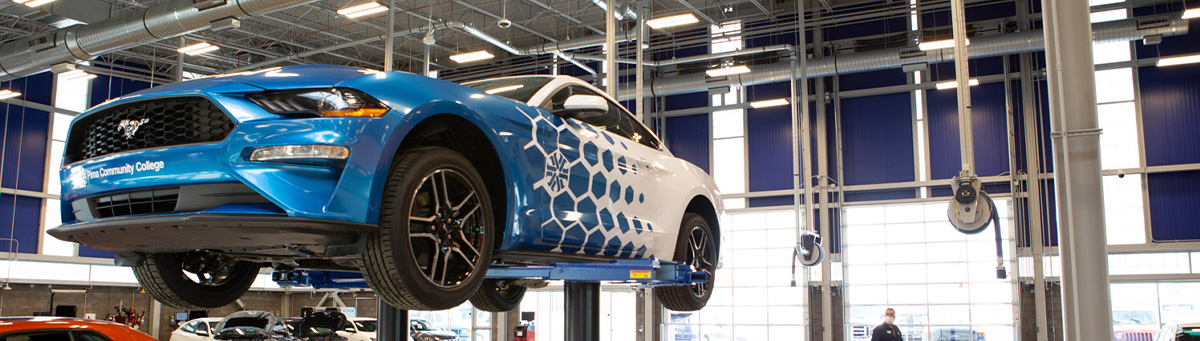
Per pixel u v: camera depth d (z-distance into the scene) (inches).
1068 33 214.7
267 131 90.7
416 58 903.1
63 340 189.6
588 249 129.4
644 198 147.7
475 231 108.6
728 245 853.2
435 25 700.0
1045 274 721.6
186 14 534.6
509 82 137.4
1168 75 717.3
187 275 124.9
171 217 90.2
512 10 804.6
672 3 791.7
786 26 798.5
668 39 870.4
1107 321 200.7
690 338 854.5
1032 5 733.9
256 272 138.2
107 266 908.6
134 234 95.8
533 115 121.3
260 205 90.1
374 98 95.5
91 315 888.3
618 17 617.0
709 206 183.3
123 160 96.3
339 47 798.5
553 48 761.6
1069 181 209.3
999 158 749.3
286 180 89.2
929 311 757.3
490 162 114.3
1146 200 714.8
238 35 858.8
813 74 761.0
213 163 91.0
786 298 813.9
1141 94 725.3
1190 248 692.1
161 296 122.1
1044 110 735.7
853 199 804.0
